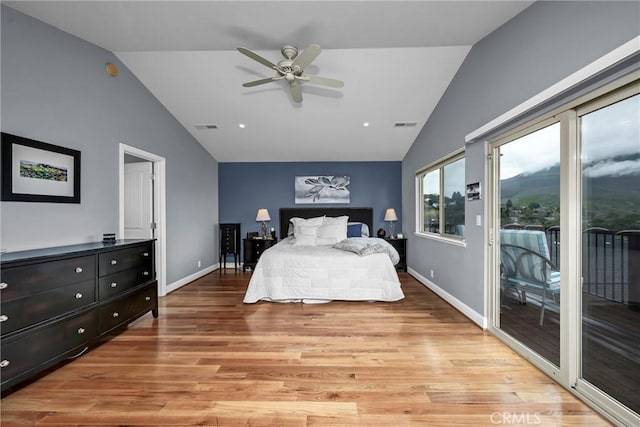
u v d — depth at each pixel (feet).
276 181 19.90
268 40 8.89
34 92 7.58
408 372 6.80
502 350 7.84
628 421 4.99
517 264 8.16
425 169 15.20
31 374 6.13
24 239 7.33
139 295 9.50
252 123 14.93
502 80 8.11
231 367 7.05
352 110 13.78
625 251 5.27
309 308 11.41
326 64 10.81
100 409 5.58
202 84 11.94
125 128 10.85
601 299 5.70
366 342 8.36
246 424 5.20
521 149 7.77
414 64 10.77
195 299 12.67
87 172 9.18
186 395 5.99
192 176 16.16
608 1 5.08
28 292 6.13
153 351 7.86
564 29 6.02
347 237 16.94
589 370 5.90
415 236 16.38
